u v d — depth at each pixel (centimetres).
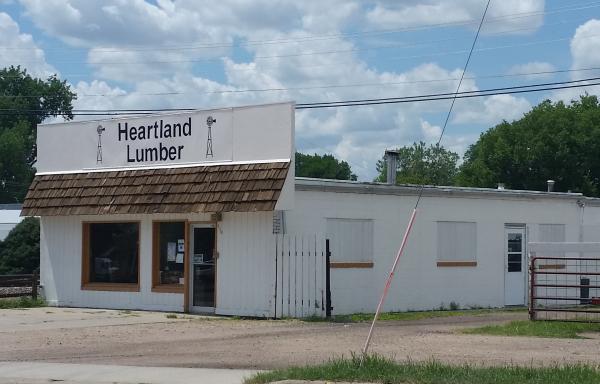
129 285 2469
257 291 2216
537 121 6075
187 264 2345
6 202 7894
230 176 2238
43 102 8400
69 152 2608
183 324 2050
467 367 1205
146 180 2400
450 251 2659
